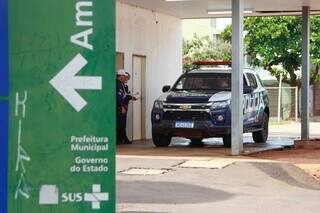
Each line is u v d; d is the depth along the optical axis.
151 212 9.86
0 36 5.40
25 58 5.42
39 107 5.45
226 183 12.88
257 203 10.85
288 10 24.28
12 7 5.40
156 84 24.77
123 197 11.14
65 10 5.40
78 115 5.44
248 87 19.86
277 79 46.22
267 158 16.66
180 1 21.69
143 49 23.69
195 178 13.26
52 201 5.48
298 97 43.88
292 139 24.53
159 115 18.83
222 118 18.28
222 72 20.06
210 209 10.21
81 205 5.49
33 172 5.47
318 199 11.37
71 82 5.42
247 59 45.66
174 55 26.31
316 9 23.89
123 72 20.73
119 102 20.62
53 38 5.41
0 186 5.47
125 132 21.08
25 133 5.46
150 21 24.17
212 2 21.94
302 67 22.95
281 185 12.93
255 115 20.67
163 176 13.38
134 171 13.92
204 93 18.91
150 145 20.47
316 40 41.38
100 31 5.39
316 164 15.51
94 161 5.46
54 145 5.46
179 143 21.39
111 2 5.38
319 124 40.44
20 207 5.49
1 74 5.41
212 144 21.12
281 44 41.84
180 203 10.69
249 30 42.34
